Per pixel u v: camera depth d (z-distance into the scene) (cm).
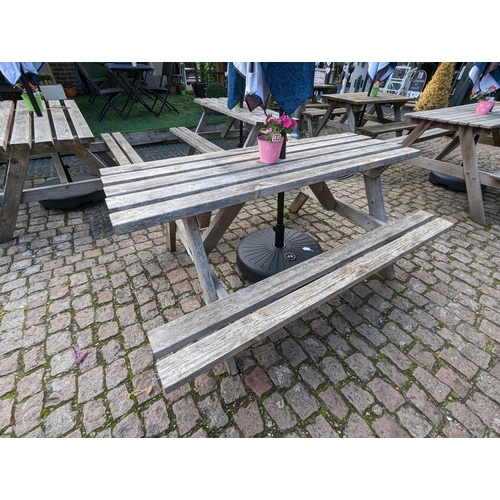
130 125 546
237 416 136
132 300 196
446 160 453
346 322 183
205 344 114
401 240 176
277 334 175
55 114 296
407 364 159
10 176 232
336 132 617
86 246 251
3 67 245
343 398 143
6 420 133
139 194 134
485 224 286
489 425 134
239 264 219
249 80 141
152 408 138
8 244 251
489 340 172
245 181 150
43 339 168
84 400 141
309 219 301
